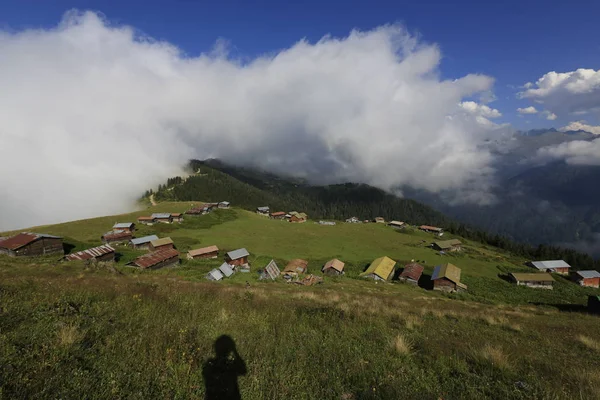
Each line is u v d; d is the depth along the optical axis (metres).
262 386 6.98
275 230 120.81
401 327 13.81
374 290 52.88
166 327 9.86
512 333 15.83
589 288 85.31
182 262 71.81
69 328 8.61
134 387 6.52
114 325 9.84
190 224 119.94
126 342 8.43
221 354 8.45
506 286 76.75
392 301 30.33
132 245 85.06
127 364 7.32
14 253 59.97
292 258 83.06
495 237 159.62
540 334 16.09
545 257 142.50
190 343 8.86
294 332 11.09
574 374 9.09
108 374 6.79
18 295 11.95
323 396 6.90
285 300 19.45
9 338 7.84
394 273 77.88
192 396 6.44
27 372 6.47
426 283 72.19
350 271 75.38
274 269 64.12
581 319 28.83
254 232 114.12
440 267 73.69
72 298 12.25
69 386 6.23
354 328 12.42
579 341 14.86
